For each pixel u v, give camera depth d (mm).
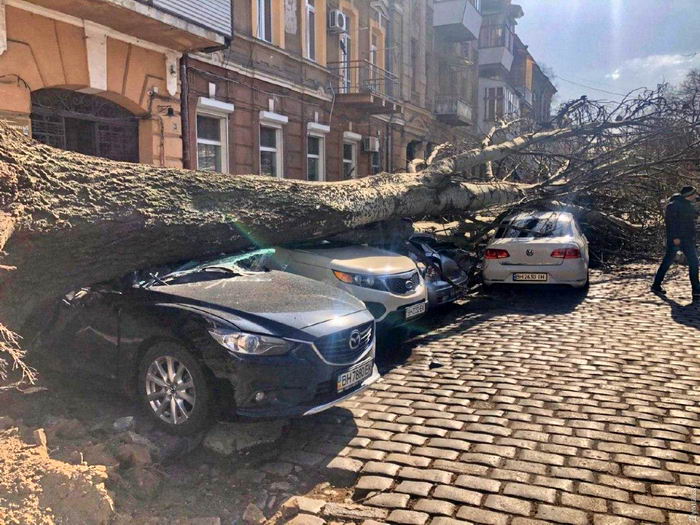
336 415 4195
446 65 25344
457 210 9461
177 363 3693
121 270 4238
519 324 7023
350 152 17656
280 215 5523
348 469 3375
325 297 4238
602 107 10695
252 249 5465
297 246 6414
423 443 3699
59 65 8156
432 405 4355
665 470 3271
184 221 4473
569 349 5805
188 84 10656
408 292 6008
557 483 3156
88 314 4211
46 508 2443
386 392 4684
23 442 3010
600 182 10859
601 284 9648
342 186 6773
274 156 13656
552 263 8469
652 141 10305
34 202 3514
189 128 10766
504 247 8711
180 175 4797
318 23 14766
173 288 4117
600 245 12070
